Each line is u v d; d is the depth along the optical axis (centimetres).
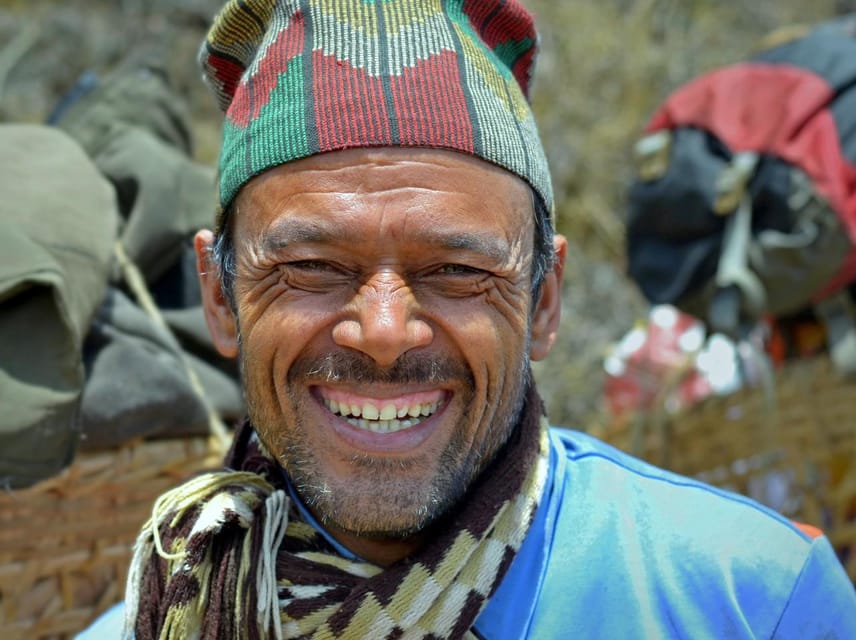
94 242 156
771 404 227
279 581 113
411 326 105
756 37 513
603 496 120
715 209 232
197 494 118
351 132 105
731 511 119
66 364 142
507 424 114
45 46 395
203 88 416
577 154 461
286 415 111
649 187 246
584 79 478
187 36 420
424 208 104
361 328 105
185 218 177
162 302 177
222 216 117
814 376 229
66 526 153
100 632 129
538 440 118
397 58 109
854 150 228
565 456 124
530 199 113
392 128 105
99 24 407
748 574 114
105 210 164
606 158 464
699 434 241
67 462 144
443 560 109
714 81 244
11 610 150
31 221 150
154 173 175
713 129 238
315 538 118
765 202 233
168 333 166
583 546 117
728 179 231
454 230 105
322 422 110
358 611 107
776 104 235
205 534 113
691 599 113
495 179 108
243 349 113
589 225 452
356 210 104
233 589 113
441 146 106
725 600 112
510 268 109
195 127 406
